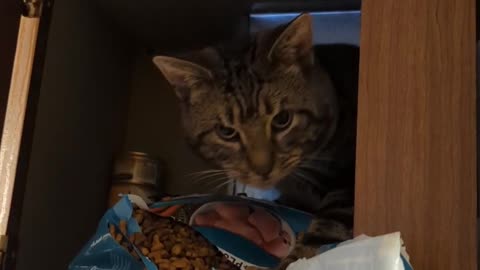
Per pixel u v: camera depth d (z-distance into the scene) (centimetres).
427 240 57
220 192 109
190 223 72
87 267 70
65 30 104
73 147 108
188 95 109
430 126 59
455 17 60
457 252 56
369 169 59
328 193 94
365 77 61
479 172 61
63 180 103
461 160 58
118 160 122
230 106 103
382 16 62
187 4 117
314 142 100
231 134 104
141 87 136
